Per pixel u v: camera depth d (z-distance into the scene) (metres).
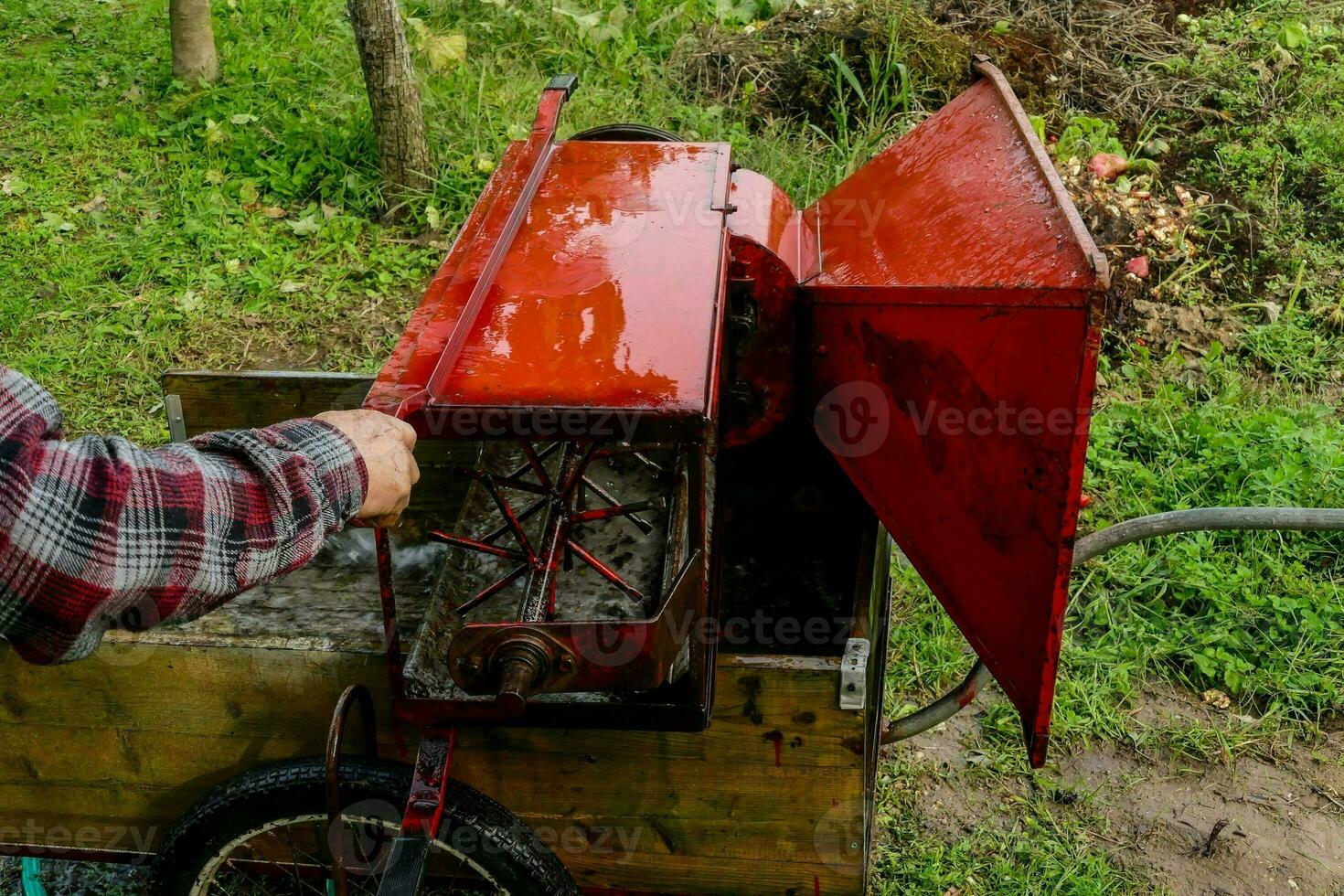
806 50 6.10
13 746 2.26
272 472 1.34
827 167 5.45
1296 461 4.02
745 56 6.22
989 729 3.25
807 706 2.04
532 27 6.79
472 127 5.82
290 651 2.10
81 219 5.39
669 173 2.68
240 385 2.96
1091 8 6.62
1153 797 3.08
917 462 2.20
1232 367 4.70
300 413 3.00
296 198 5.64
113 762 2.28
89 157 5.84
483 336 2.02
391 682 1.93
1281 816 3.03
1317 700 3.34
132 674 2.15
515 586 2.44
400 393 1.82
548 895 2.07
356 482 1.43
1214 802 3.07
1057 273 1.79
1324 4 7.01
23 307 4.80
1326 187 5.60
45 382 4.43
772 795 2.17
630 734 2.10
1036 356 1.81
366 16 5.18
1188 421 4.24
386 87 5.32
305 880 2.41
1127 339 4.81
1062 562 1.78
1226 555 3.76
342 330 4.80
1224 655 3.43
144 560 1.21
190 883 2.20
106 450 1.21
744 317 2.55
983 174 2.33
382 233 5.36
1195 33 6.59
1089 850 2.91
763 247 2.48
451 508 3.18
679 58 6.36
